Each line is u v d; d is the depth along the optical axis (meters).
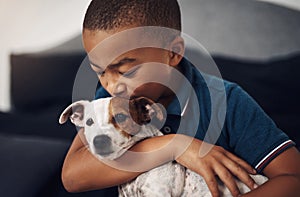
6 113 1.32
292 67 1.29
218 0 1.55
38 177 0.98
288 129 1.14
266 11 1.53
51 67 1.42
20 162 1.01
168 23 0.65
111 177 0.68
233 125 0.71
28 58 1.45
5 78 1.63
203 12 1.54
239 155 0.71
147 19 0.62
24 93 1.41
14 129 1.22
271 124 0.72
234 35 1.52
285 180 0.67
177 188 0.67
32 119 1.28
